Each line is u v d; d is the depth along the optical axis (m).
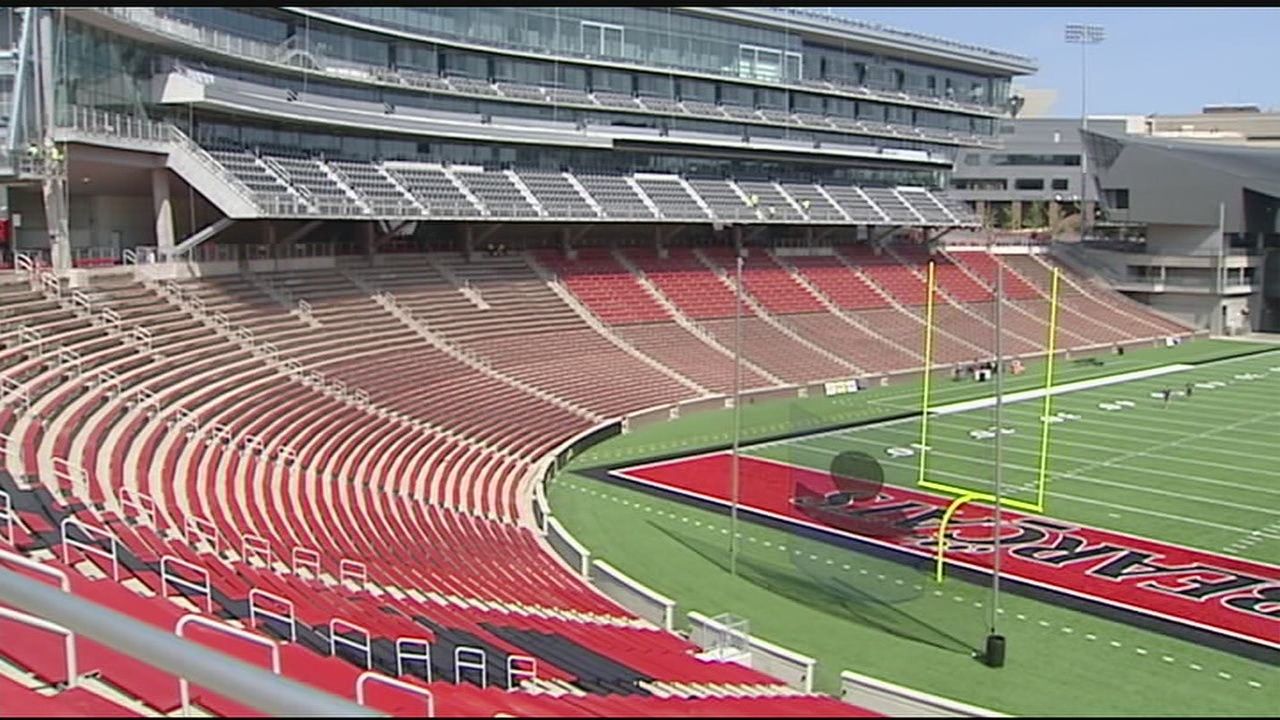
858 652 17.36
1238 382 45.59
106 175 30.64
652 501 26.83
